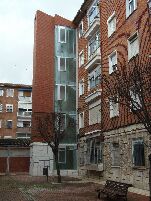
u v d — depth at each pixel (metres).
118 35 23.80
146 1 19.52
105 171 24.73
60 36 36.47
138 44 20.12
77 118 34.44
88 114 30.20
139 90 11.88
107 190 14.90
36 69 34.81
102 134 25.56
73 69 36.09
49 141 25.53
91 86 29.89
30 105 58.66
